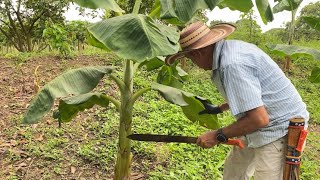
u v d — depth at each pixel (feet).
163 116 19.39
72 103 10.34
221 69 8.84
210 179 14.01
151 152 15.52
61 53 30.71
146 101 22.06
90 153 15.20
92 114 19.44
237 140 9.59
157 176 13.76
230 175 11.62
